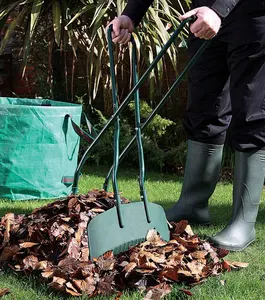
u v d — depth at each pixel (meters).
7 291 2.44
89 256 2.57
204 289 2.50
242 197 3.11
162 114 6.21
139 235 2.65
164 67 6.05
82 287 2.41
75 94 6.43
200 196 3.42
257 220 3.70
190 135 3.38
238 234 3.08
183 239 2.79
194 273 2.55
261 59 2.98
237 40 2.99
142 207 2.68
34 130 4.10
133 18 2.93
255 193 3.12
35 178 4.18
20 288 2.50
